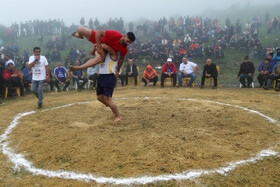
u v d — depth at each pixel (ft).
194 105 18.03
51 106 19.77
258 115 15.28
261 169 8.58
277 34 77.82
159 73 50.85
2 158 9.88
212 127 12.81
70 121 14.48
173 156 9.42
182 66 34.47
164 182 7.84
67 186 7.77
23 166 9.16
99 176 8.23
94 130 12.59
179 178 8.03
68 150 10.21
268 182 7.79
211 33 78.69
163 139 11.06
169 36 75.72
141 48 59.67
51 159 9.55
